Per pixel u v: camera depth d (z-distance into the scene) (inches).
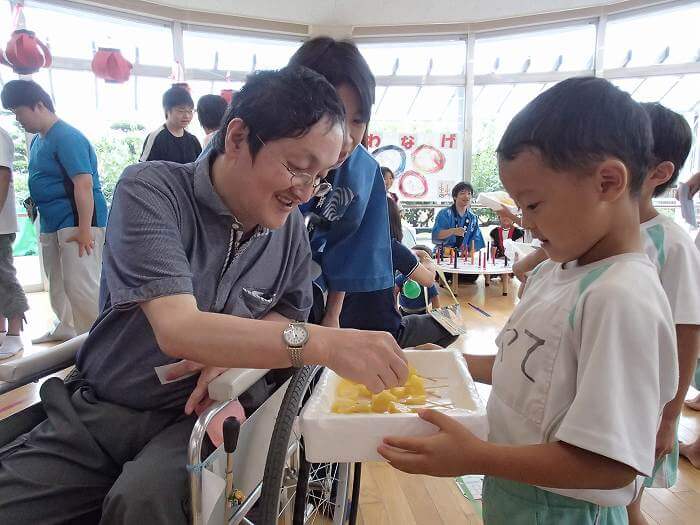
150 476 30.7
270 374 43.3
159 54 187.6
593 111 22.9
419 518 60.1
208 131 104.3
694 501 62.3
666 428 42.4
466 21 198.5
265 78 31.8
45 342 114.4
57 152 96.4
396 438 24.0
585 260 26.8
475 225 193.0
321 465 44.1
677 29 178.9
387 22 198.8
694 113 183.2
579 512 28.3
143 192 33.1
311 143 30.5
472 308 159.8
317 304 53.7
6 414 75.9
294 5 179.9
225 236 37.5
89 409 37.3
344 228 51.6
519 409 28.2
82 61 169.2
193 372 34.6
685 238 42.9
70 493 34.4
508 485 30.3
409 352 34.6
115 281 30.9
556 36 198.4
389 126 217.6
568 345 25.4
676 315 41.6
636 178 24.5
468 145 216.2
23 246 169.3
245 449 34.1
